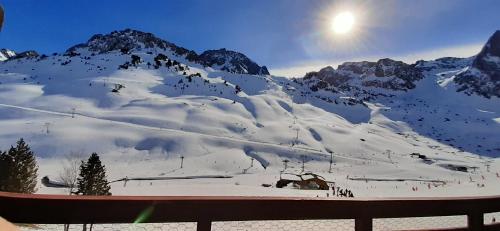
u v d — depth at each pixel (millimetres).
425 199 2645
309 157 166000
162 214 2072
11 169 28219
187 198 2127
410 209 2576
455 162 190500
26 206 1882
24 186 28562
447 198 2729
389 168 155250
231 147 166625
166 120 199875
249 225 4633
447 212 2707
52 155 140875
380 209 2496
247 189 41188
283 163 155750
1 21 1299
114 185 88875
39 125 170500
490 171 172250
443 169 161750
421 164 175375
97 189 33000
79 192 32969
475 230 2793
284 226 4281
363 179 121750
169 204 2082
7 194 1863
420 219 7449
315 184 62188
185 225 4152
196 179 109938
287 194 37188
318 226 4234
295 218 2287
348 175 135000
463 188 59281
